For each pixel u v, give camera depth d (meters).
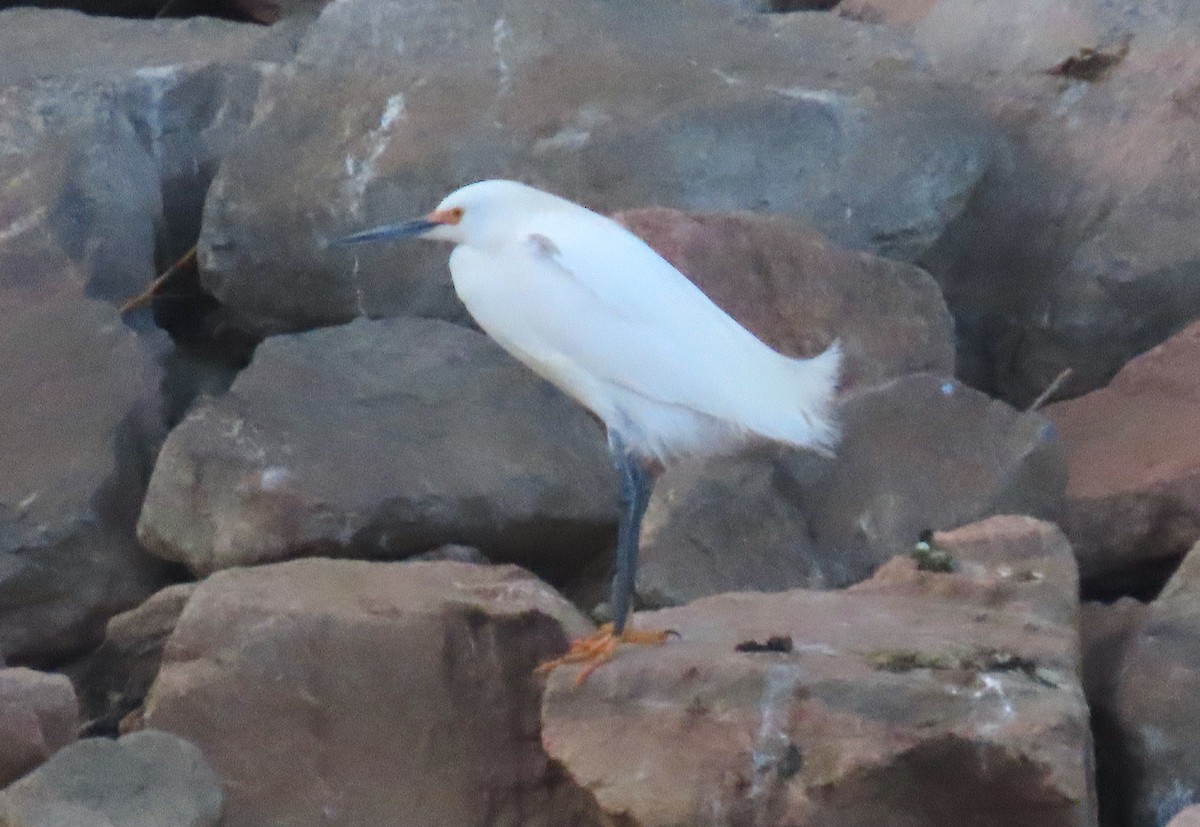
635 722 7.42
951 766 7.08
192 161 14.30
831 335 11.29
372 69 13.65
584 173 12.62
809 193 13.01
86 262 12.85
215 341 13.75
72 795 7.46
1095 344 12.94
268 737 8.48
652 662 7.59
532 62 13.53
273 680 8.49
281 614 8.59
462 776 8.35
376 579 9.08
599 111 12.95
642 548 9.91
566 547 10.77
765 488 10.20
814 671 7.37
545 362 8.24
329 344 11.68
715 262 11.35
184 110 14.30
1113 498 10.47
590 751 7.38
